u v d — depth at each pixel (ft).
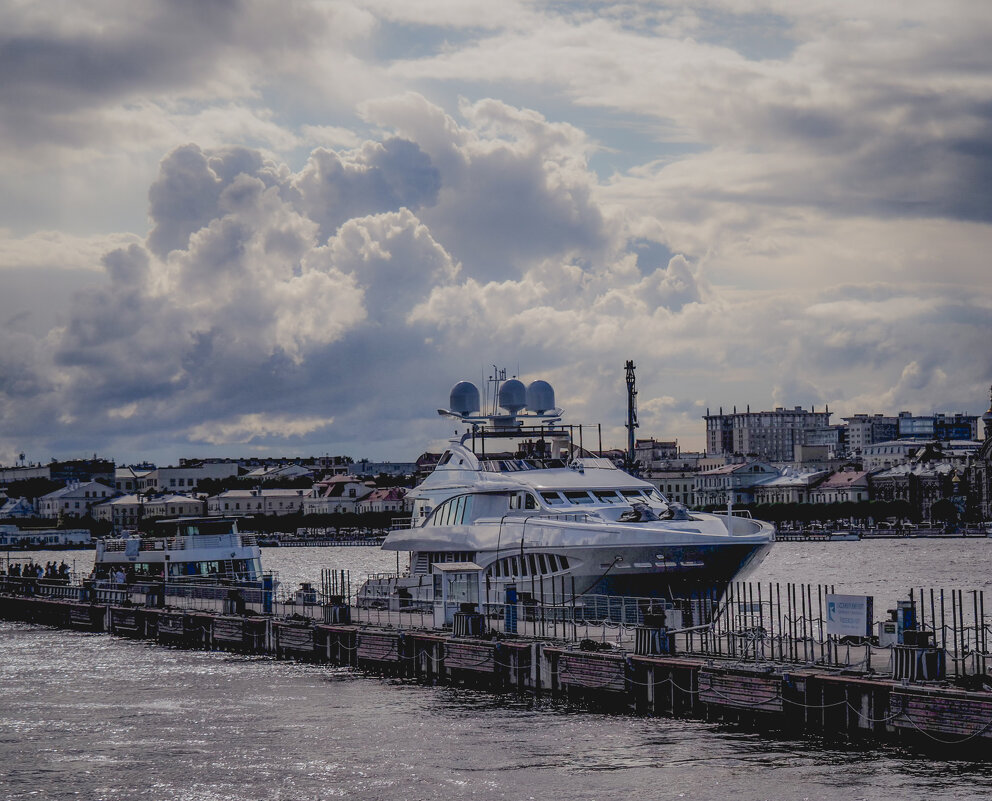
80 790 149.79
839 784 136.36
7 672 237.25
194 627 271.08
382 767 154.30
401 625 226.99
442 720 175.42
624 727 165.07
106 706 197.67
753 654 171.63
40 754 166.20
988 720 134.00
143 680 222.69
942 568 578.25
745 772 142.72
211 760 160.97
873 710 145.48
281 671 226.58
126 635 297.74
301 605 273.33
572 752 155.33
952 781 135.54
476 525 227.20
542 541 212.23
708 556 202.59
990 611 299.38
